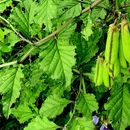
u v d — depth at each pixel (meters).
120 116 0.76
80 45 0.80
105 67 0.50
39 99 0.94
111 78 0.50
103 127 0.82
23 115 0.87
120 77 0.74
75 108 0.78
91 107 0.78
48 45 0.69
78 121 0.76
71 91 0.85
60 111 0.80
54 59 0.69
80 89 0.81
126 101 0.76
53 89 0.81
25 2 0.81
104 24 0.79
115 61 0.48
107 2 0.73
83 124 0.76
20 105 0.87
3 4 0.88
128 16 0.68
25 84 0.84
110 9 0.73
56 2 0.70
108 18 0.77
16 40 0.81
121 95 0.76
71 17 0.69
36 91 0.85
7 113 0.76
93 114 0.86
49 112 0.80
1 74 0.78
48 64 0.68
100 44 0.84
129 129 0.88
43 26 0.83
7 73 0.77
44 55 0.68
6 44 0.84
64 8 0.72
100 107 0.86
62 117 0.89
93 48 0.80
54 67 0.68
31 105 0.86
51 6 0.70
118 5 0.59
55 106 0.80
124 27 0.46
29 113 0.87
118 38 0.47
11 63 0.78
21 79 0.83
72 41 0.80
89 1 0.70
